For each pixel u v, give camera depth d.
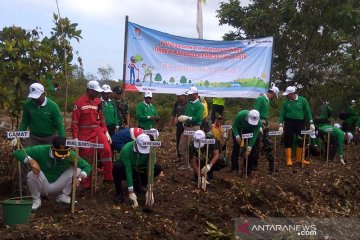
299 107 11.34
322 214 8.58
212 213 7.52
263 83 12.75
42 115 7.36
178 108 11.32
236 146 10.17
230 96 12.55
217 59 12.45
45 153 6.98
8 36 8.10
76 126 7.94
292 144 11.63
